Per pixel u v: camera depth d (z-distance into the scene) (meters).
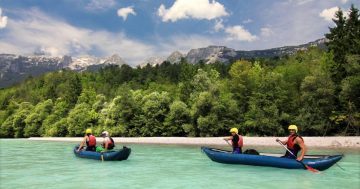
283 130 51.62
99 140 65.31
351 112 46.25
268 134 53.44
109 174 18.19
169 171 19.09
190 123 58.81
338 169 19.31
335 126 49.75
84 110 76.69
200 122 54.69
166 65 155.12
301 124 50.12
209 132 55.69
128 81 129.00
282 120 52.69
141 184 15.19
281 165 18.39
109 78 138.12
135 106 64.50
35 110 90.50
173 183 15.36
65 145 49.31
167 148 39.22
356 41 49.00
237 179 16.17
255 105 53.38
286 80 60.03
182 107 58.88
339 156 18.00
